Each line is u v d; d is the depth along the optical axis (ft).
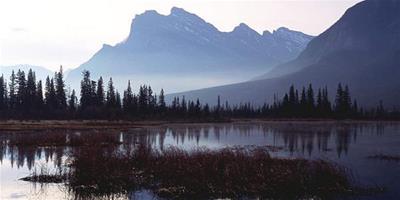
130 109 526.98
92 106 478.59
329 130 386.52
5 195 95.30
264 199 93.40
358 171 134.10
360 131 370.94
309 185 102.53
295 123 567.59
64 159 153.79
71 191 98.17
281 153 180.96
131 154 128.88
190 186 98.43
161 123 490.49
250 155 132.57
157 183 103.50
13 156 162.61
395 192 102.22
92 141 201.16
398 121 649.20
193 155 119.65
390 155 178.60
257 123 561.43
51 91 478.59
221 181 101.71
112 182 103.40
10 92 461.37
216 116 643.86
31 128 306.96
